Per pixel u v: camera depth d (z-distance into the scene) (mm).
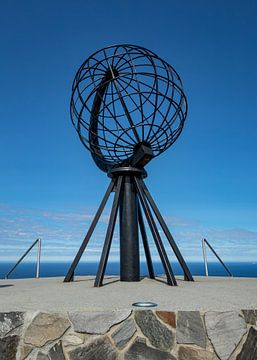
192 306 3961
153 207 7852
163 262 7000
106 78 8492
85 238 8125
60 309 3754
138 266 7730
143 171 8156
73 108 8023
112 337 3605
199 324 3719
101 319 3664
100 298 4648
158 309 3797
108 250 7043
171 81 7418
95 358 3512
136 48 7879
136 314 3744
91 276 10250
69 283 7551
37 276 9828
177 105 7656
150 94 7508
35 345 3572
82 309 3760
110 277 9336
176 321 3723
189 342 3627
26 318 3676
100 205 8031
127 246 7719
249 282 7695
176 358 3562
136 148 8008
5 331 3566
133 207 7969
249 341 3797
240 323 3824
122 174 8117
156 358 3553
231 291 5652
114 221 7395
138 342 3607
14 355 3533
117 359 3529
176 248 8000
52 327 3621
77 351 3531
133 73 7289
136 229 7887
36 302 4246
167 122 7699
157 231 7371
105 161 8594
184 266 7945
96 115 8258
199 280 8336
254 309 3984
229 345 3666
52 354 3527
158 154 8398
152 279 8195
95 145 8312
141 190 7871
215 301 4379
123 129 7668
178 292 5441
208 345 3629
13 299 4582
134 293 5305
